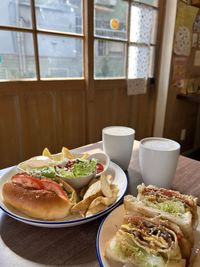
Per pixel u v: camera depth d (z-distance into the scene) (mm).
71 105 1610
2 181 612
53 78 1469
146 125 2264
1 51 1221
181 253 381
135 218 422
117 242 382
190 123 2566
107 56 1709
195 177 718
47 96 1453
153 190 508
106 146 751
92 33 1540
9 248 435
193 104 2480
